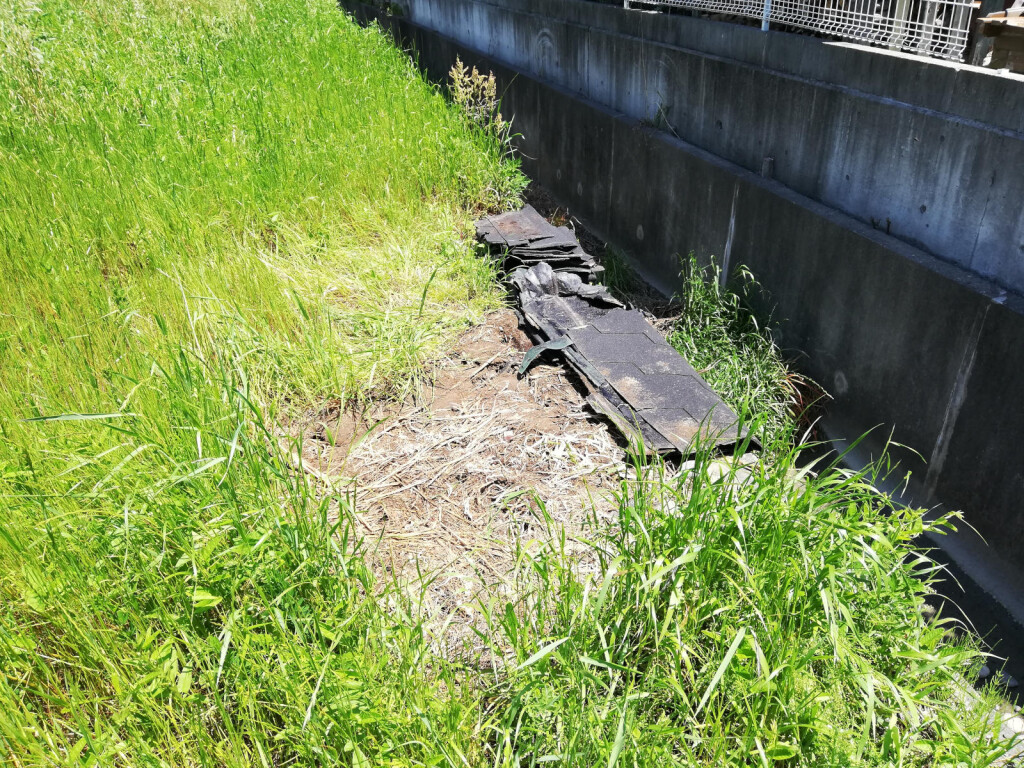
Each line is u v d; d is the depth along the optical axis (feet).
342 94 26.99
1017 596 11.50
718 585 9.07
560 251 18.76
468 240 19.54
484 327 16.72
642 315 17.22
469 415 13.89
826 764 7.37
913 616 9.07
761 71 16.61
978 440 12.01
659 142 20.17
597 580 9.87
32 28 28.86
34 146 21.29
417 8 40.78
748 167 17.69
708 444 12.21
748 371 15.48
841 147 14.84
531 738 7.82
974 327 11.83
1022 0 12.87
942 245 12.96
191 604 8.81
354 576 9.20
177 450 10.52
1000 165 11.62
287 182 20.74
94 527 9.21
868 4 15.49
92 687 8.38
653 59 20.66
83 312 14.78
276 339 14.62
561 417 13.69
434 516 11.58
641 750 7.36
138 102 24.86
